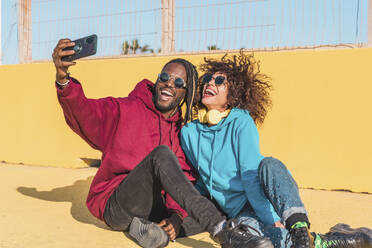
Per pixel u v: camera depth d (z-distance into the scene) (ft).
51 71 19.24
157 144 8.81
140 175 7.45
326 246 6.58
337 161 14.43
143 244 7.36
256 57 15.42
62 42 7.36
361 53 14.25
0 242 7.52
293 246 6.03
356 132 14.25
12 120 19.97
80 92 7.71
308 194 13.39
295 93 14.93
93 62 18.30
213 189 8.22
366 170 14.12
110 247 7.45
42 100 19.36
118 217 8.00
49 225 8.88
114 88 17.93
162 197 8.20
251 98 8.98
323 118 14.61
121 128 8.48
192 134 8.60
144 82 9.34
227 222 6.32
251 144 7.62
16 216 9.54
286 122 14.99
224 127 8.12
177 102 9.04
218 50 16.28
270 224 7.09
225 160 7.91
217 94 8.45
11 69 20.06
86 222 9.35
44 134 19.29
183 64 9.04
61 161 18.88
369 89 14.15
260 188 7.23
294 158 14.89
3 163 19.86
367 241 6.65
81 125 7.99
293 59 14.97
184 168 8.75
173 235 7.79
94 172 17.10
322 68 14.66
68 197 12.07
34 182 14.37
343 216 10.40
